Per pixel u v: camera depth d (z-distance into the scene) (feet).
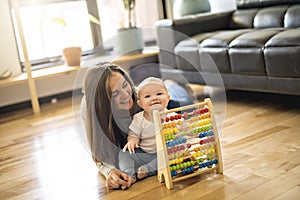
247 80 7.47
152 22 12.21
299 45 6.21
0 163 6.20
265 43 6.85
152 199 4.34
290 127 6.07
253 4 9.11
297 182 4.25
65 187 4.96
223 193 4.24
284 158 4.93
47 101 10.64
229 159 5.17
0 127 8.57
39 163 5.97
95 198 4.55
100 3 11.41
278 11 8.41
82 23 11.26
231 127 6.48
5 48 10.13
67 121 8.27
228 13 9.64
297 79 6.48
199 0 10.25
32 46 10.73
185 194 4.35
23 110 10.03
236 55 7.43
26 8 10.48
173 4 11.91
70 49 10.07
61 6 10.93
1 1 9.98
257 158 5.06
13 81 9.15
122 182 4.65
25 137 7.50
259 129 6.19
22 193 4.93
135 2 11.78
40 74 9.58
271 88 7.02
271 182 4.34
